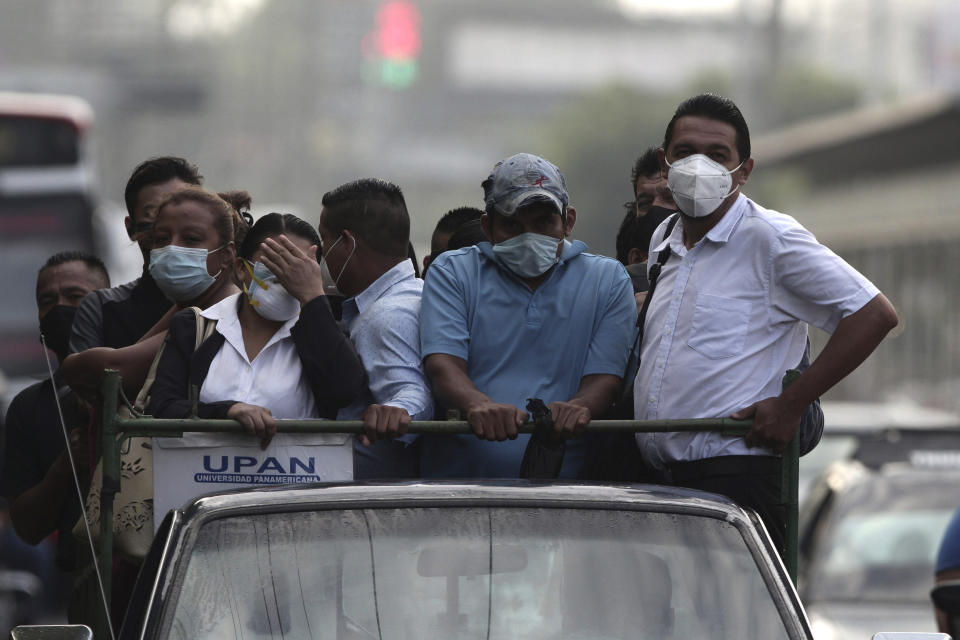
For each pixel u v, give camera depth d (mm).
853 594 19547
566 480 10398
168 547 9727
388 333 12242
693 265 11812
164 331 12688
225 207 12695
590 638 9445
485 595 9562
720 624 9578
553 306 12141
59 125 40000
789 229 11594
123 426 10688
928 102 81062
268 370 11742
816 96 145125
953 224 87875
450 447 11930
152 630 9289
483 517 9930
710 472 11492
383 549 9727
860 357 11242
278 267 11625
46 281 15500
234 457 10992
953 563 14797
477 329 12125
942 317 88750
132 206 14664
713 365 11578
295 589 9531
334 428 10914
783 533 11547
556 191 11867
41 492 13555
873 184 99375
